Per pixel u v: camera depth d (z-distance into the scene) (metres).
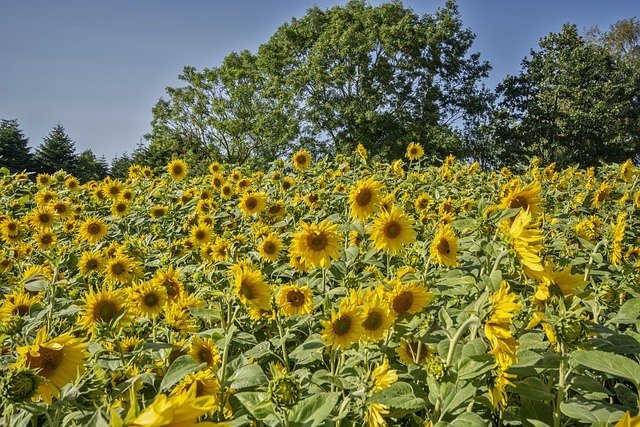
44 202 8.84
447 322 2.33
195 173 42.91
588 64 38.88
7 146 59.91
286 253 5.17
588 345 2.17
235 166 11.23
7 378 1.91
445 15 38.22
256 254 4.39
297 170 9.32
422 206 6.85
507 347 1.95
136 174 11.53
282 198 7.81
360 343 2.68
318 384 2.62
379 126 32.47
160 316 3.87
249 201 6.44
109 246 6.15
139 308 3.32
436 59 36.66
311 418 1.92
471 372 2.04
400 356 2.69
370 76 33.91
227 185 8.27
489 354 1.99
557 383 2.49
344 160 9.53
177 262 5.52
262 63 40.03
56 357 2.11
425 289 2.63
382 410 2.16
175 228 7.82
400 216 3.62
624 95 37.84
